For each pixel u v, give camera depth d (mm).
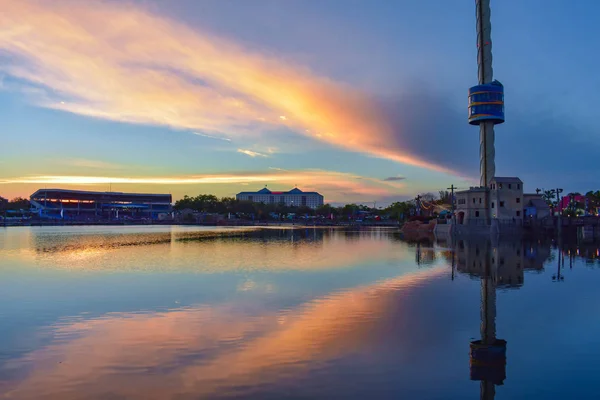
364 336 22219
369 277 41219
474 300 30781
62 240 97625
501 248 74188
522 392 15859
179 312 27266
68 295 32656
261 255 62156
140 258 57875
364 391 15781
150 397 15352
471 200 113250
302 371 17625
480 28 112125
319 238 108625
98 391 15852
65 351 20078
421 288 35406
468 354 19656
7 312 27375
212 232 144625
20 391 15875
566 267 48750
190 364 18375
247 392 15711
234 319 25547
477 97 110000
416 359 19000
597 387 16266
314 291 34062
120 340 21641
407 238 108500
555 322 25016
